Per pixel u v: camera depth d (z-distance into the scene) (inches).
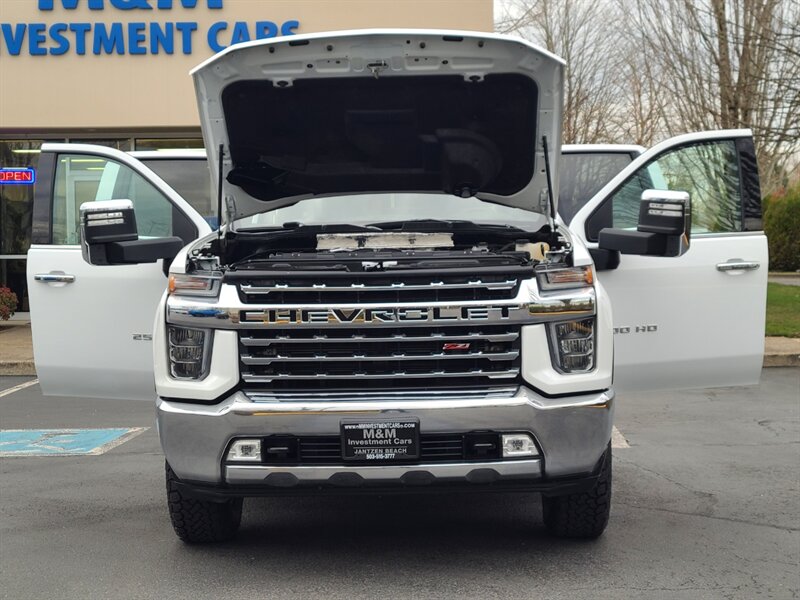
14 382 405.1
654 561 164.4
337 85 167.9
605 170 255.4
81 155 203.5
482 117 173.5
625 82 1163.9
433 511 197.8
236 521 179.5
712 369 192.2
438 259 156.4
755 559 165.6
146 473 237.0
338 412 143.2
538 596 148.0
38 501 211.0
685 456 246.4
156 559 169.5
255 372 147.5
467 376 146.5
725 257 191.5
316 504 205.0
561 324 147.3
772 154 655.8
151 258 169.9
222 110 171.5
